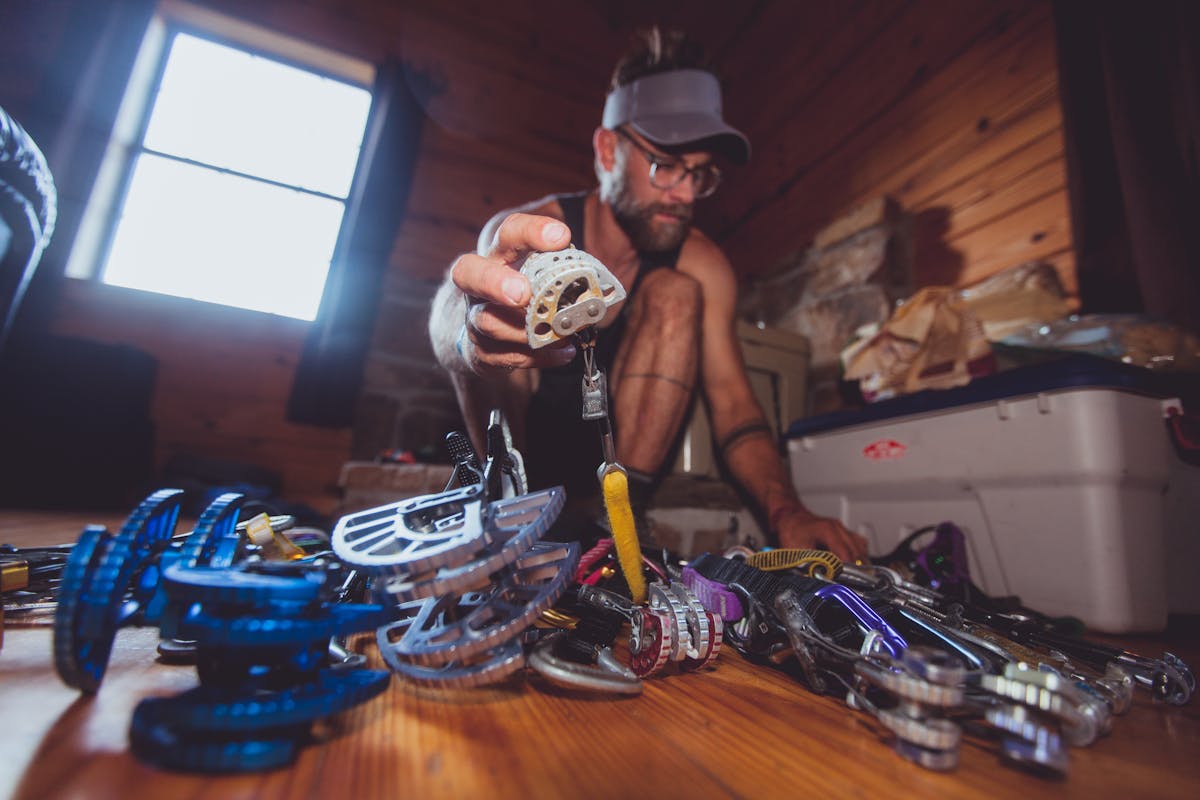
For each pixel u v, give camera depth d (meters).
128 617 0.46
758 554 0.78
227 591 0.36
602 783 0.34
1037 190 1.79
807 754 0.40
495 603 0.45
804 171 2.79
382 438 2.94
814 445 1.64
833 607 0.55
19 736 0.35
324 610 0.40
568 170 3.65
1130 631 0.95
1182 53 1.41
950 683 0.37
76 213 2.71
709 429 1.77
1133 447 0.99
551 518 0.45
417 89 3.34
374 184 3.10
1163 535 1.02
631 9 3.88
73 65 2.76
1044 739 0.35
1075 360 1.01
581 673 0.45
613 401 1.21
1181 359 1.12
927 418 1.30
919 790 0.36
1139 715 0.55
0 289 0.83
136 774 0.31
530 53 3.64
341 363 2.90
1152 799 0.36
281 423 2.91
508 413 1.16
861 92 2.52
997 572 1.15
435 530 0.49
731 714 0.47
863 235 2.25
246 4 3.09
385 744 0.37
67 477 2.22
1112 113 1.50
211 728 0.33
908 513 1.36
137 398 2.48
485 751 0.37
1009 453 1.12
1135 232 1.42
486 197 3.42
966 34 2.08
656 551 0.79
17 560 0.64
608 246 1.51
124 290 2.77
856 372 1.64
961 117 2.06
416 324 3.10
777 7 3.09
